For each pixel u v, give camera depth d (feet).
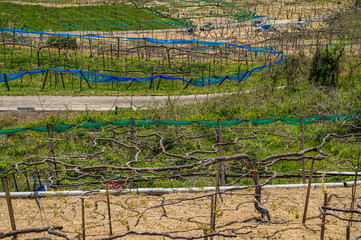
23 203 36.04
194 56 142.72
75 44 151.12
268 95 82.12
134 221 33.30
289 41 152.35
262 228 32.22
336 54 93.20
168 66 130.11
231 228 32.17
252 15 255.09
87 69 122.93
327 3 271.28
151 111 69.36
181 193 38.63
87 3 258.57
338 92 77.51
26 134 58.59
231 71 131.03
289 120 47.65
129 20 235.20
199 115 69.26
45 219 33.47
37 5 229.66
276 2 294.46
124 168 28.73
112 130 45.09
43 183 43.80
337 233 31.71
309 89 85.30
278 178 49.57
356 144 55.98
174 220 33.45
